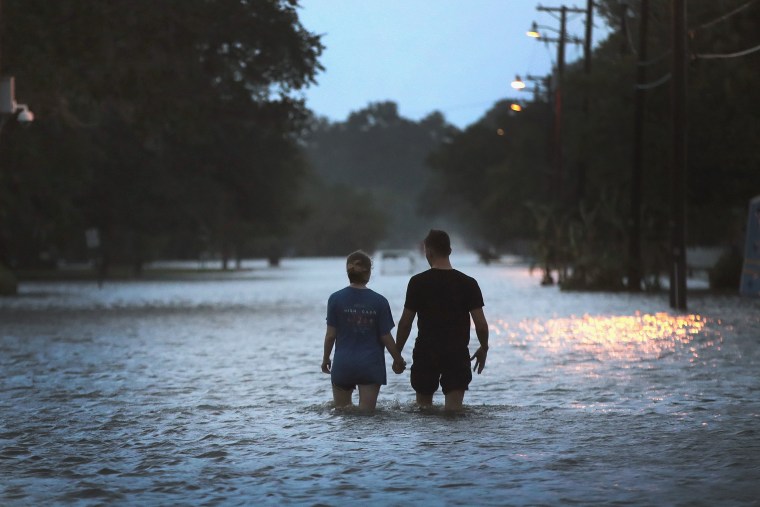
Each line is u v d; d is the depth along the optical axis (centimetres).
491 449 2675
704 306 9362
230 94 11888
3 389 4075
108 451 2734
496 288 14075
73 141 16950
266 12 11494
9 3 9744
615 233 13888
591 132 13288
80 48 10169
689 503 2077
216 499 2173
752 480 2283
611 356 5103
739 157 12181
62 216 17538
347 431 2969
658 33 13075
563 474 2364
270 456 2633
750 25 11919
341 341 3262
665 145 12750
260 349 5750
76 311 9800
